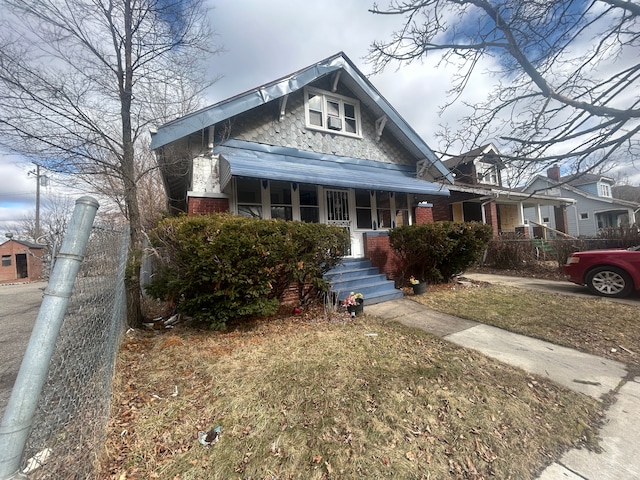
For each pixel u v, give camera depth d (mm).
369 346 3947
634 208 21938
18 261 23469
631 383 3012
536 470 1978
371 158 9031
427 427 2365
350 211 8188
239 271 4391
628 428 2354
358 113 8805
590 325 4660
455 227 7457
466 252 7992
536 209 19953
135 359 3688
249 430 2348
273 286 5250
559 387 2943
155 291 4934
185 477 1911
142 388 2982
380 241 8133
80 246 1415
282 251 4738
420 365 3381
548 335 4309
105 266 2564
